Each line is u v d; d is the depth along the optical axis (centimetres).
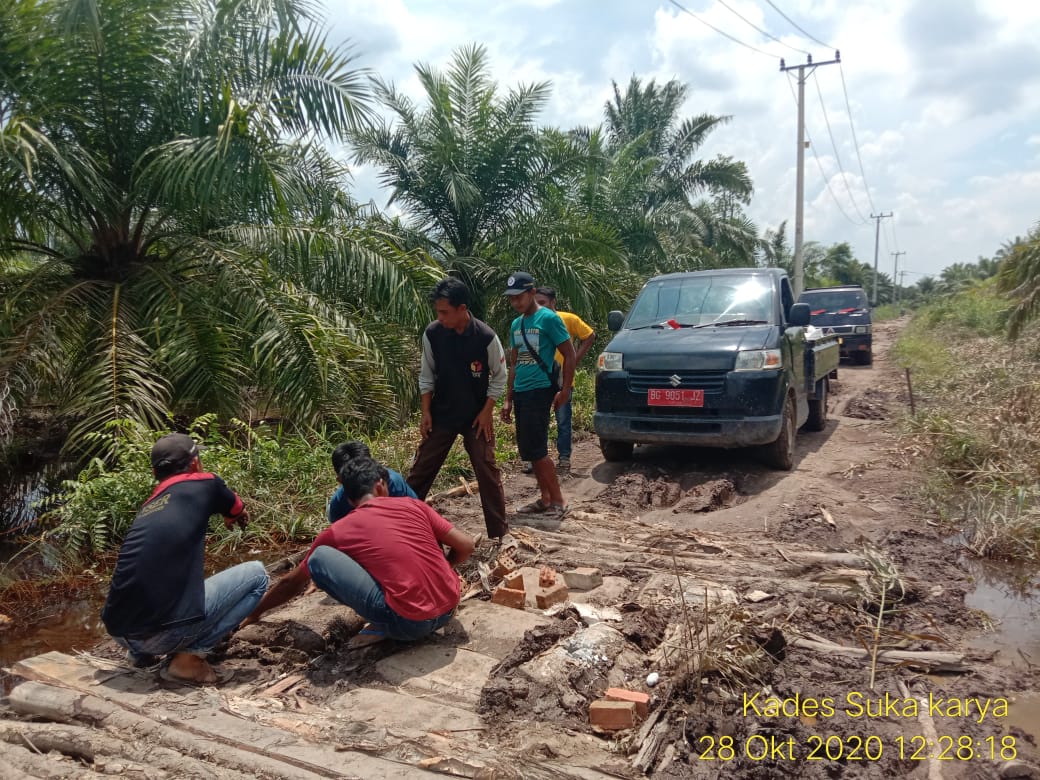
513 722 298
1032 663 359
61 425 908
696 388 669
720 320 743
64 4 744
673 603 402
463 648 362
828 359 948
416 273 954
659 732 285
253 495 614
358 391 868
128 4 782
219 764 271
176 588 326
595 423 716
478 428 502
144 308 810
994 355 1348
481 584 446
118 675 345
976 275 5941
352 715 304
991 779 264
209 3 880
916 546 507
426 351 497
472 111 1398
